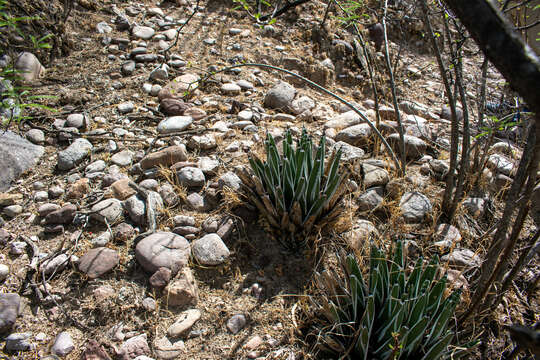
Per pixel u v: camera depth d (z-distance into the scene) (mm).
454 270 2561
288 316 2355
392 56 5312
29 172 3072
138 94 3895
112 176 3035
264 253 2686
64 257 2508
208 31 4875
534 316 2543
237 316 2322
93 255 2494
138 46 4422
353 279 2010
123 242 2650
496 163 3455
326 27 4977
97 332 2225
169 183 3029
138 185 2955
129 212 2791
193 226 2756
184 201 2922
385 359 1970
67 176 3051
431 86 4969
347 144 3473
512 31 777
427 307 2049
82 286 2402
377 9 5188
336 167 2615
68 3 4461
